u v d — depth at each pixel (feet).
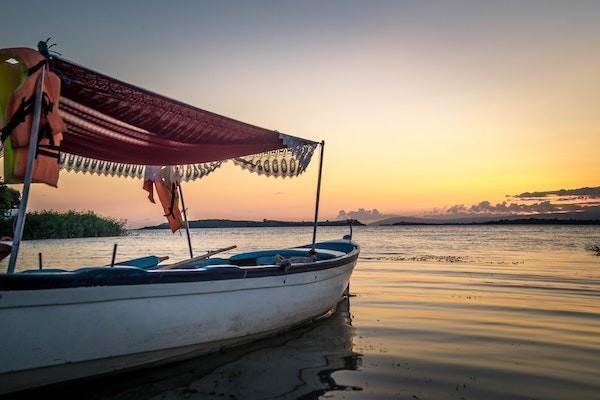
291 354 22.02
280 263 23.67
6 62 15.39
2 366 14.07
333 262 28.60
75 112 18.35
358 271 62.75
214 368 19.71
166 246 142.51
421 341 24.68
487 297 39.93
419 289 45.01
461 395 16.81
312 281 26.27
